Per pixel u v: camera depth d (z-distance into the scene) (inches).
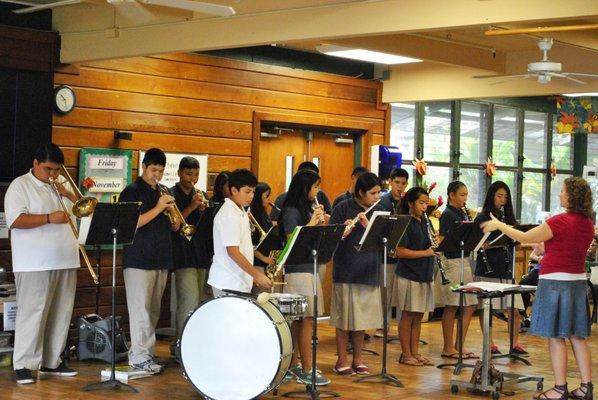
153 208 279.3
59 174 275.1
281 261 244.4
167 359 307.6
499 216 318.0
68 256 271.3
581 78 379.9
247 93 390.6
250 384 238.5
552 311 253.8
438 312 432.8
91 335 299.7
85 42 319.3
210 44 292.0
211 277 256.1
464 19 256.1
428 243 307.4
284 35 280.4
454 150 500.7
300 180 269.7
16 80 317.7
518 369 314.3
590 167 575.8
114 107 346.3
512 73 396.5
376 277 281.7
